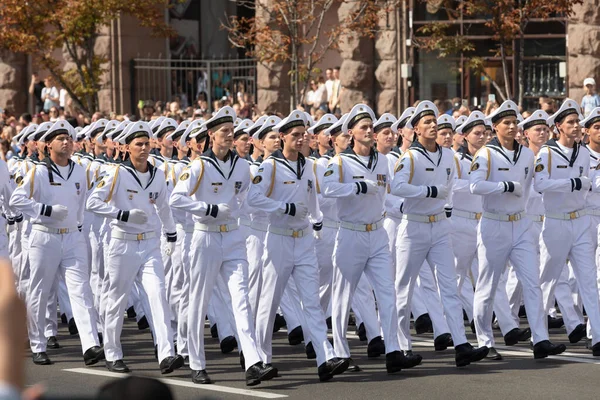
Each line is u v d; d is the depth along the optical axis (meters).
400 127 22.92
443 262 18.47
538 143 21.00
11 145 37.81
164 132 25.66
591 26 43.34
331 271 22.14
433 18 47.75
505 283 20.53
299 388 16.80
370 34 44.62
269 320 17.69
